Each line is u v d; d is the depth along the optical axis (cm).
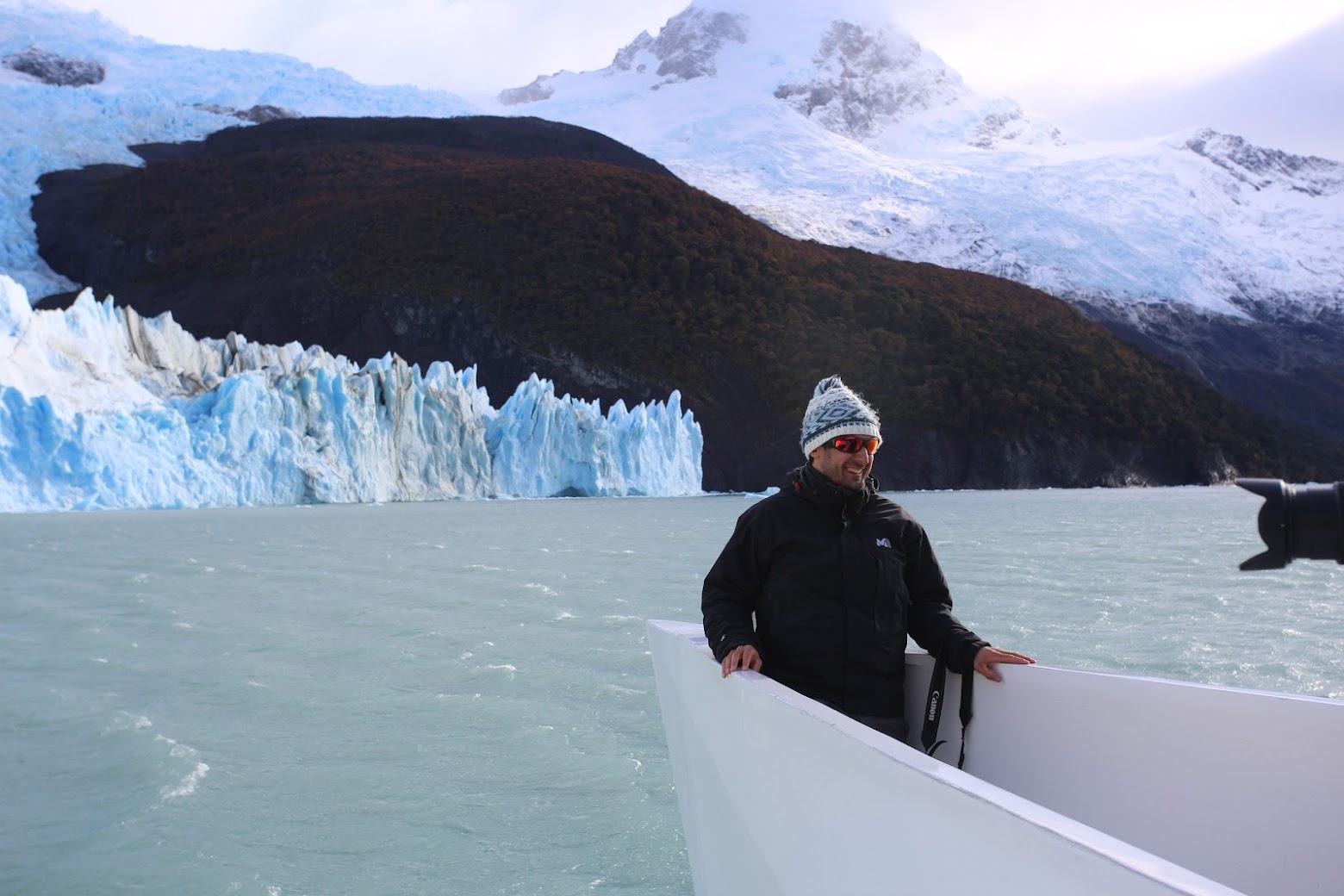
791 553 301
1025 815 161
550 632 971
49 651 893
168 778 527
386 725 632
